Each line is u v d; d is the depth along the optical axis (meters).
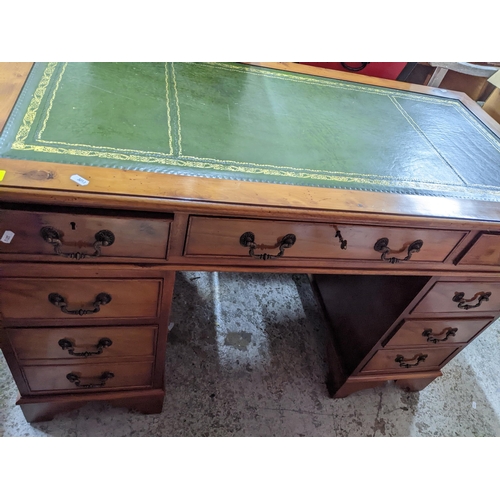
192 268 0.84
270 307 1.71
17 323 0.87
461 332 1.29
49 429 1.19
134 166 0.74
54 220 0.68
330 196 0.82
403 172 0.98
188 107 0.97
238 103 1.05
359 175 0.92
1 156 0.68
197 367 1.42
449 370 1.68
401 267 0.99
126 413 1.26
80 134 0.78
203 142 0.87
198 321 1.56
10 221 0.67
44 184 0.65
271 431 1.33
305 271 0.93
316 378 1.51
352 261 0.93
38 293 0.82
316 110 1.13
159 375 1.13
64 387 1.09
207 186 0.75
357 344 1.35
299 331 1.64
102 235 0.72
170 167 0.77
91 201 0.66
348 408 1.45
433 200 0.91
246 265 0.87
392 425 1.44
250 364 1.48
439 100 1.39
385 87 1.37
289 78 1.25
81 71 0.97
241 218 0.77
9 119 0.77
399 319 1.17
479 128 1.27
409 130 1.16
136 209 0.70
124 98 0.92
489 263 1.03
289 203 0.77
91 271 0.81
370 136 1.08
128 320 0.94
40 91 0.87
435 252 0.96
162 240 0.77
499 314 1.25
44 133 0.76
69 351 0.95
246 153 0.88
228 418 1.32
